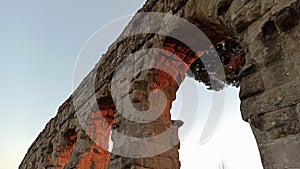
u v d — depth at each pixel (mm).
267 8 4227
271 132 3787
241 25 4605
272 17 4051
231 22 4844
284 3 3971
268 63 4043
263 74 4074
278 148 3666
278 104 3793
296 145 3486
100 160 11273
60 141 13859
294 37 3811
